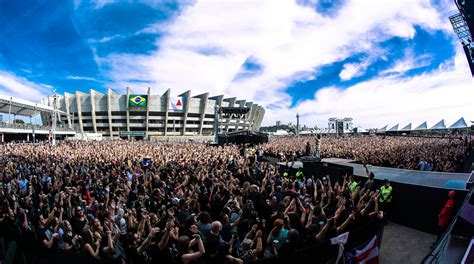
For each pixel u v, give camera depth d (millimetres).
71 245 5605
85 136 91312
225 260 4180
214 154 23422
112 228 5742
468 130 72938
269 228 5977
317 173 13000
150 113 113312
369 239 5820
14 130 59000
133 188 10195
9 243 5785
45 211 7082
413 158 18719
